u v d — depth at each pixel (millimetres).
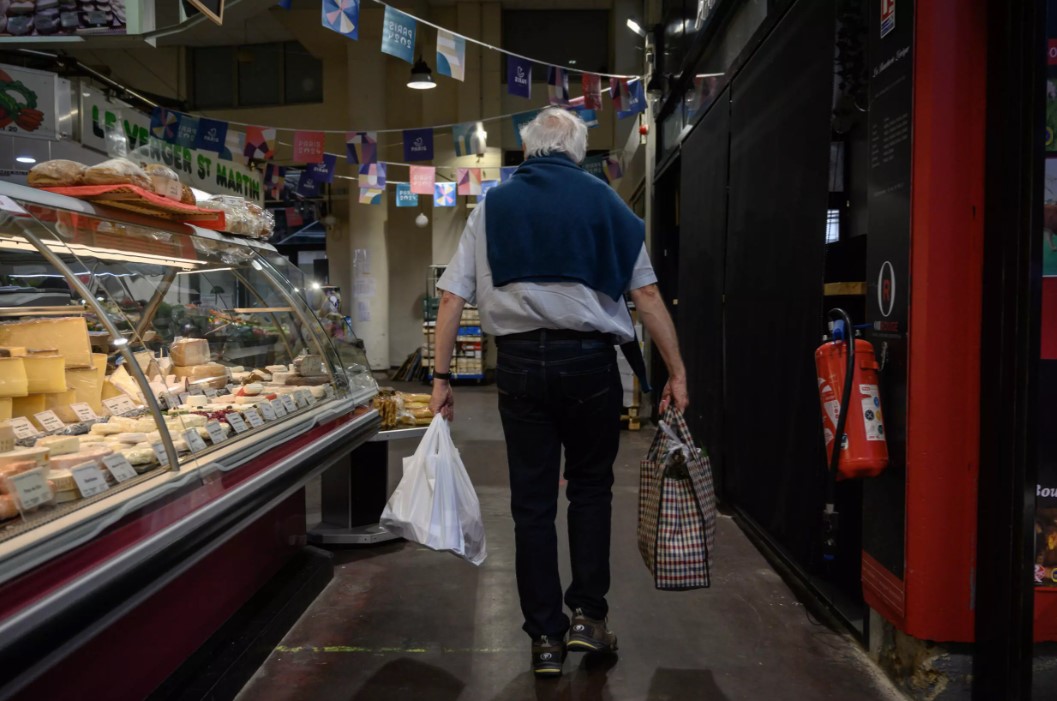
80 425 1816
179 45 13539
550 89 5875
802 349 2824
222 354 2869
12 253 1863
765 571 3135
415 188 8148
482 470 5250
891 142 2148
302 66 13609
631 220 2127
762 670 2279
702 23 4762
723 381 4125
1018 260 1856
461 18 11969
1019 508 1862
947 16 1946
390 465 5449
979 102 1956
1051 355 1895
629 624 2615
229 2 4281
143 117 7285
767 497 3301
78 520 1317
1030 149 1818
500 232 2100
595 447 2217
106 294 2188
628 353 2275
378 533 3473
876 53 2256
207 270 2637
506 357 2143
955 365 1979
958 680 2031
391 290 13672
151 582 1380
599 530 2258
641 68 9805
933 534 2004
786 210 3012
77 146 6164
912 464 2029
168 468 1662
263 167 10125
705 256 4559
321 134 7332
